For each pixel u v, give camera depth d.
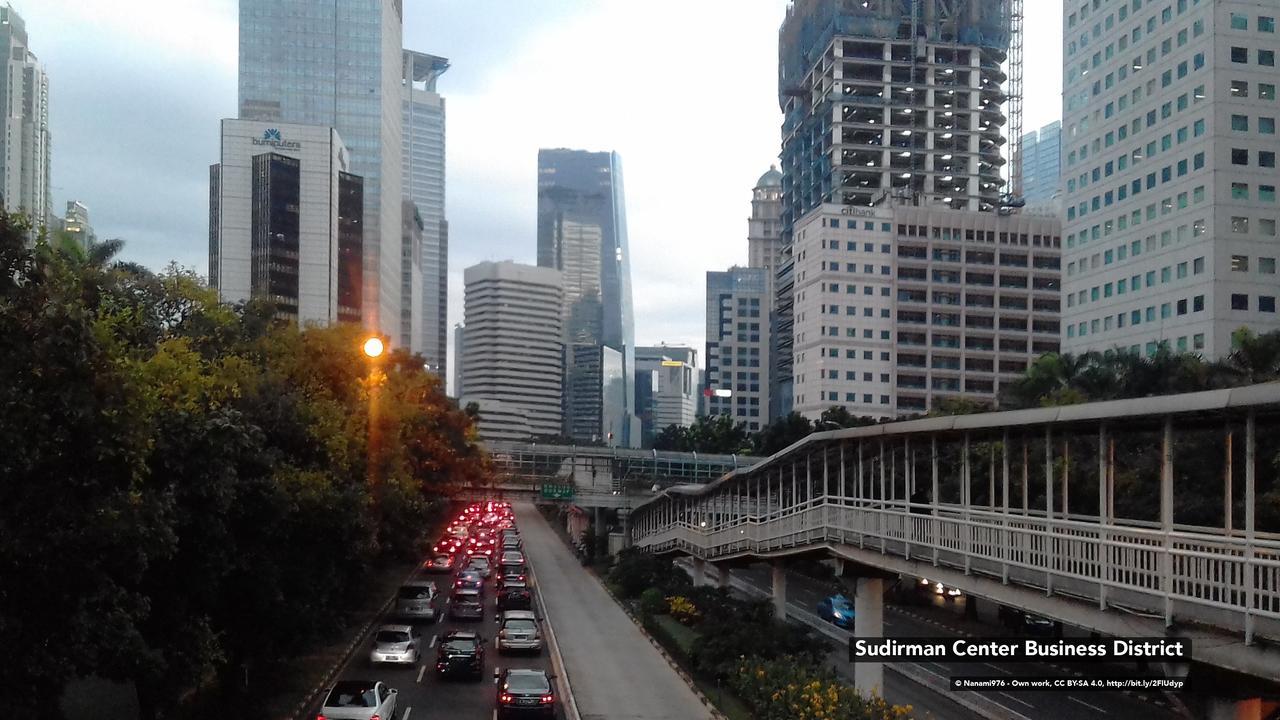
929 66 135.62
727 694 29.80
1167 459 15.73
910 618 51.03
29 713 14.97
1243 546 14.12
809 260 126.38
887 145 133.88
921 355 123.62
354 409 35.06
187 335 31.86
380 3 164.25
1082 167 93.69
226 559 20.41
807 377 125.50
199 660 20.03
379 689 22.42
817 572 71.56
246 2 159.38
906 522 25.38
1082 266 93.00
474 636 32.03
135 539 15.40
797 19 152.75
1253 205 77.56
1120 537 19.94
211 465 19.08
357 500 26.78
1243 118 78.12
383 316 162.88
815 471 38.28
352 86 162.25
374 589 50.25
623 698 29.30
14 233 14.71
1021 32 148.88
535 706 24.64
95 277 27.25
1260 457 30.69
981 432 22.48
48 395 14.06
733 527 45.28
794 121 153.75
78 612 14.80
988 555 20.53
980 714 30.81
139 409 15.89
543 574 66.44
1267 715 19.12
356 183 147.88
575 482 81.50
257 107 159.00
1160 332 82.25
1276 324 76.75
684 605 45.12
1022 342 125.50
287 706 25.42
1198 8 80.06
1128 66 87.81
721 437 113.94
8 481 14.09
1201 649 14.32
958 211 125.50
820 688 25.94
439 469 55.94
